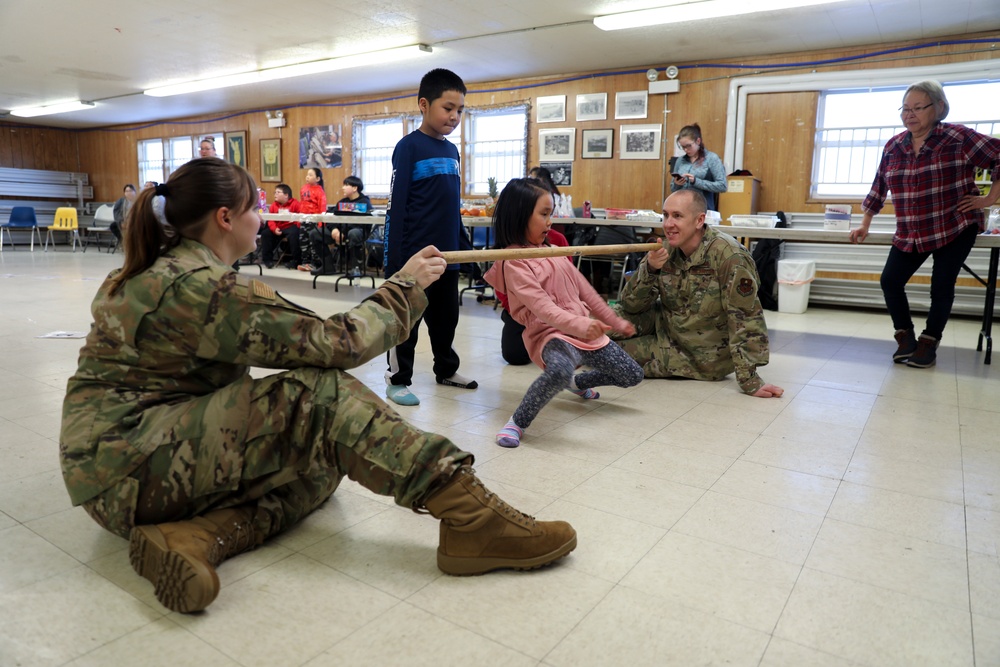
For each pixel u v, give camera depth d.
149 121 11.89
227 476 1.18
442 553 1.26
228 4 5.56
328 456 1.22
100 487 1.16
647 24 5.55
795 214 6.20
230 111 10.66
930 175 3.17
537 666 1.01
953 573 1.32
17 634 1.06
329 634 1.08
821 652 1.06
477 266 6.30
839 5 5.00
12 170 12.04
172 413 1.18
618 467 1.87
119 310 1.16
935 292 3.28
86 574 1.25
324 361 1.21
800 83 6.22
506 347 3.25
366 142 9.35
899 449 2.06
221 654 1.02
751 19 5.41
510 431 2.05
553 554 1.28
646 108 7.13
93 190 13.12
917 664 1.03
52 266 8.14
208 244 1.25
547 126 7.77
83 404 1.20
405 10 5.64
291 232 8.45
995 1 4.84
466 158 8.48
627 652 1.05
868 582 1.28
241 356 1.18
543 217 2.18
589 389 2.63
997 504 1.66
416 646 1.05
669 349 3.01
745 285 2.73
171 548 1.10
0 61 7.59
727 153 6.65
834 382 2.97
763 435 2.19
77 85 8.93
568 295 2.21
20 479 1.71
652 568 1.31
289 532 1.44
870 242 3.55
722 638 1.09
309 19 5.94
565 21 5.82
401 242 2.56
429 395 2.66
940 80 5.62
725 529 1.49
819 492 1.72
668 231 2.82
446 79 2.52
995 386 2.91
